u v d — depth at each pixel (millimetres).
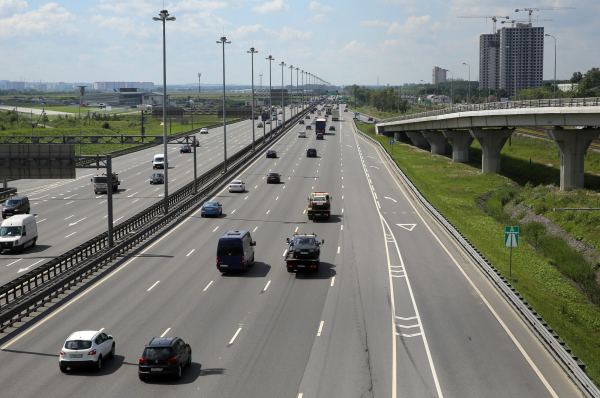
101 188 76062
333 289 35469
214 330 28219
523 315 29656
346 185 81062
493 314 30828
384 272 39438
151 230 52312
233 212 62969
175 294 34469
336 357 24844
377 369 23578
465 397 20984
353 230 53656
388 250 45906
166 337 25109
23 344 26625
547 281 44531
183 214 61781
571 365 22406
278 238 50438
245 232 40406
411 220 58281
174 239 50219
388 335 27578
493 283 36031
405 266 41031
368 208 64938
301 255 38344
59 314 30938
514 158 112875
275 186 80812
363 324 29141
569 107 70750
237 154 103125
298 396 21000
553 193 73625
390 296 33969
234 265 38344
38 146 46938
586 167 98062
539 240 58188
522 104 82250
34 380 22469
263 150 121312
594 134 76875
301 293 34594
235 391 21391
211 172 84250
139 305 32375
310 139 146000
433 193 79562
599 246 53906
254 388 21672
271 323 29250
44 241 50406
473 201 78062
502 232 59688
